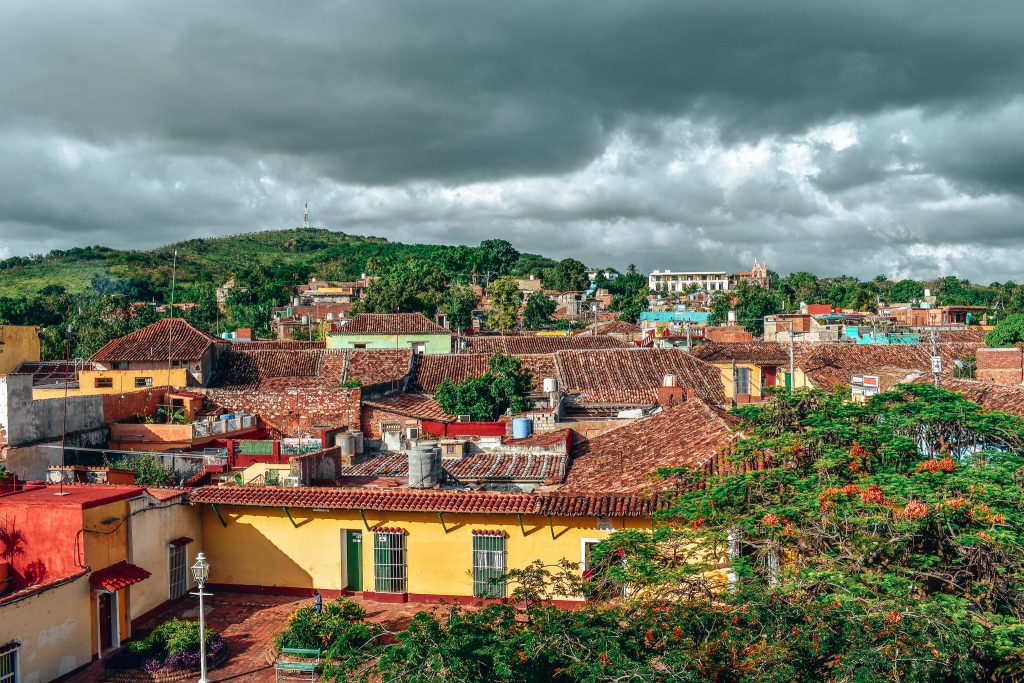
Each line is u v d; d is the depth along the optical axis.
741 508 16.94
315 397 39.44
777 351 53.62
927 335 67.44
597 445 28.94
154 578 21.44
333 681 15.30
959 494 16.06
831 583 14.09
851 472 17.83
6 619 16.80
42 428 29.89
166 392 38.06
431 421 36.12
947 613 13.09
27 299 112.00
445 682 12.09
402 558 22.11
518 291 118.19
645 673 12.16
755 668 12.54
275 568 22.84
